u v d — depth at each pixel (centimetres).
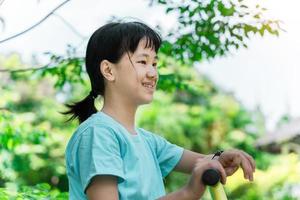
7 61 1119
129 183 236
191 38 488
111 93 249
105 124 238
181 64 511
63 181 1130
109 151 232
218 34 482
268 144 1113
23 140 561
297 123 1121
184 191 220
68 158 241
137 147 244
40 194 423
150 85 247
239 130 1308
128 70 246
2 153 584
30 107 1159
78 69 495
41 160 1090
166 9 487
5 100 679
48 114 1136
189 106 1291
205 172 217
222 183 221
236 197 1166
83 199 236
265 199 1159
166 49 491
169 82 516
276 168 1168
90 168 229
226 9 475
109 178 229
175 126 1261
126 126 247
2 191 408
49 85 1174
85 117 265
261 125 1326
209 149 1284
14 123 543
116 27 249
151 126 1249
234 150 246
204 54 493
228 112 1313
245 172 242
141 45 247
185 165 264
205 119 1288
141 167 241
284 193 1153
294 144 1110
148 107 1255
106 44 248
